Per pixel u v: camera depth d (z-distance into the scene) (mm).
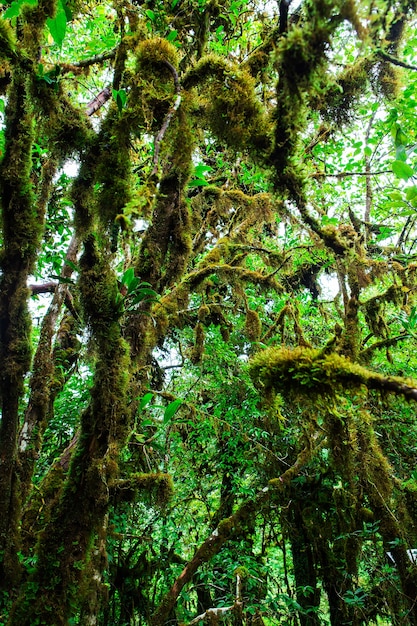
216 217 4945
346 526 4605
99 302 1938
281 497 5105
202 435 4922
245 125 1774
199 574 4629
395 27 1920
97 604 2402
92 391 1946
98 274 1955
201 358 4402
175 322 4160
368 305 3590
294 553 5523
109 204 1885
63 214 4461
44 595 1726
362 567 4863
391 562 4238
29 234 2166
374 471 3883
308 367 1397
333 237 1906
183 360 4957
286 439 5137
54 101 1964
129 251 3252
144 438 3855
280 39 1374
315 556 5340
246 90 1781
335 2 1289
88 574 2039
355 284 3586
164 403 4484
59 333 4496
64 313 4699
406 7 1784
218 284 5504
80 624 2266
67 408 4445
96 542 2332
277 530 6234
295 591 5270
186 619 4742
